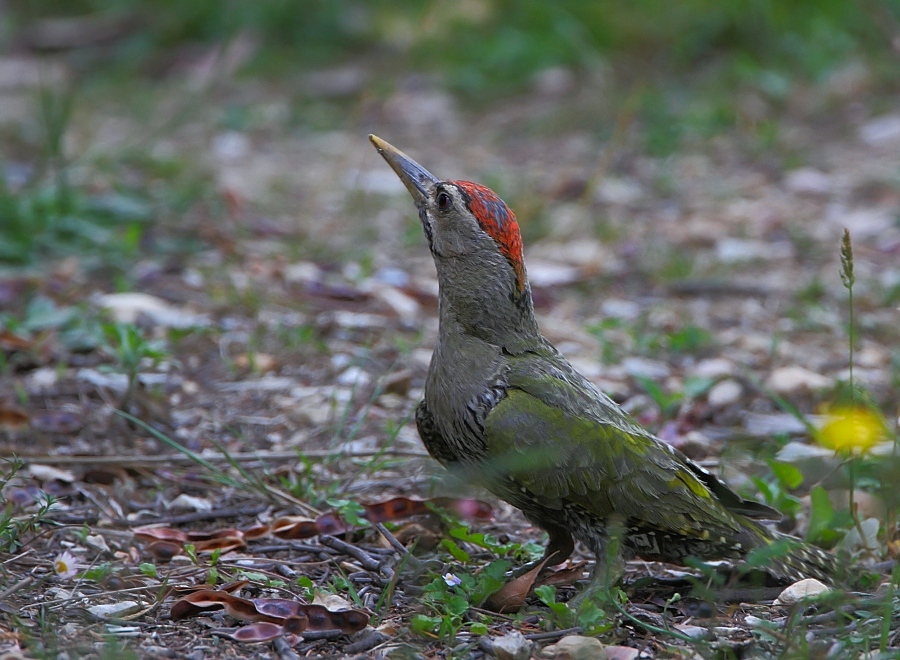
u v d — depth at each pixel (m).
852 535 9.12
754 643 7.33
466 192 8.57
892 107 22.20
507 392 8.30
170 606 7.86
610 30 25.02
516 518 9.90
